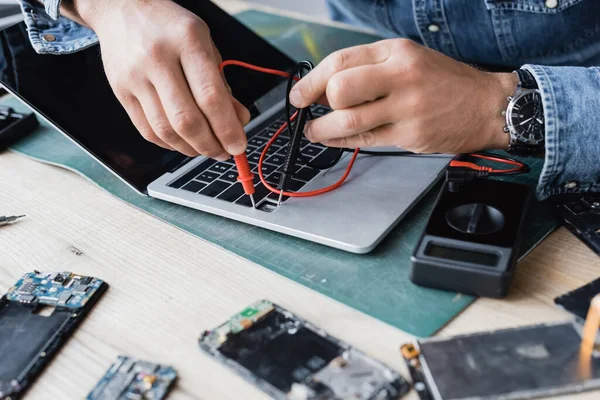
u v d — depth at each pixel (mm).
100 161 757
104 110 795
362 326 522
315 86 618
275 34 1175
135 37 659
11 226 727
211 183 743
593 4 955
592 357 456
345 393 449
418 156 746
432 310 530
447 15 1022
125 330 547
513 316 516
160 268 626
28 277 621
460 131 652
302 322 523
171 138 660
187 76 631
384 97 608
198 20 665
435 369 459
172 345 522
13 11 1188
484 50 1045
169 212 721
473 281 531
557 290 540
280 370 475
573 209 625
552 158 635
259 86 934
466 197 613
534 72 654
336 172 731
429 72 603
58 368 514
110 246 671
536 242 597
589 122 629
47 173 840
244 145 635
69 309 572
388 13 1103
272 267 607
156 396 470
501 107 658
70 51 784
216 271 613
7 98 1017
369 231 622
